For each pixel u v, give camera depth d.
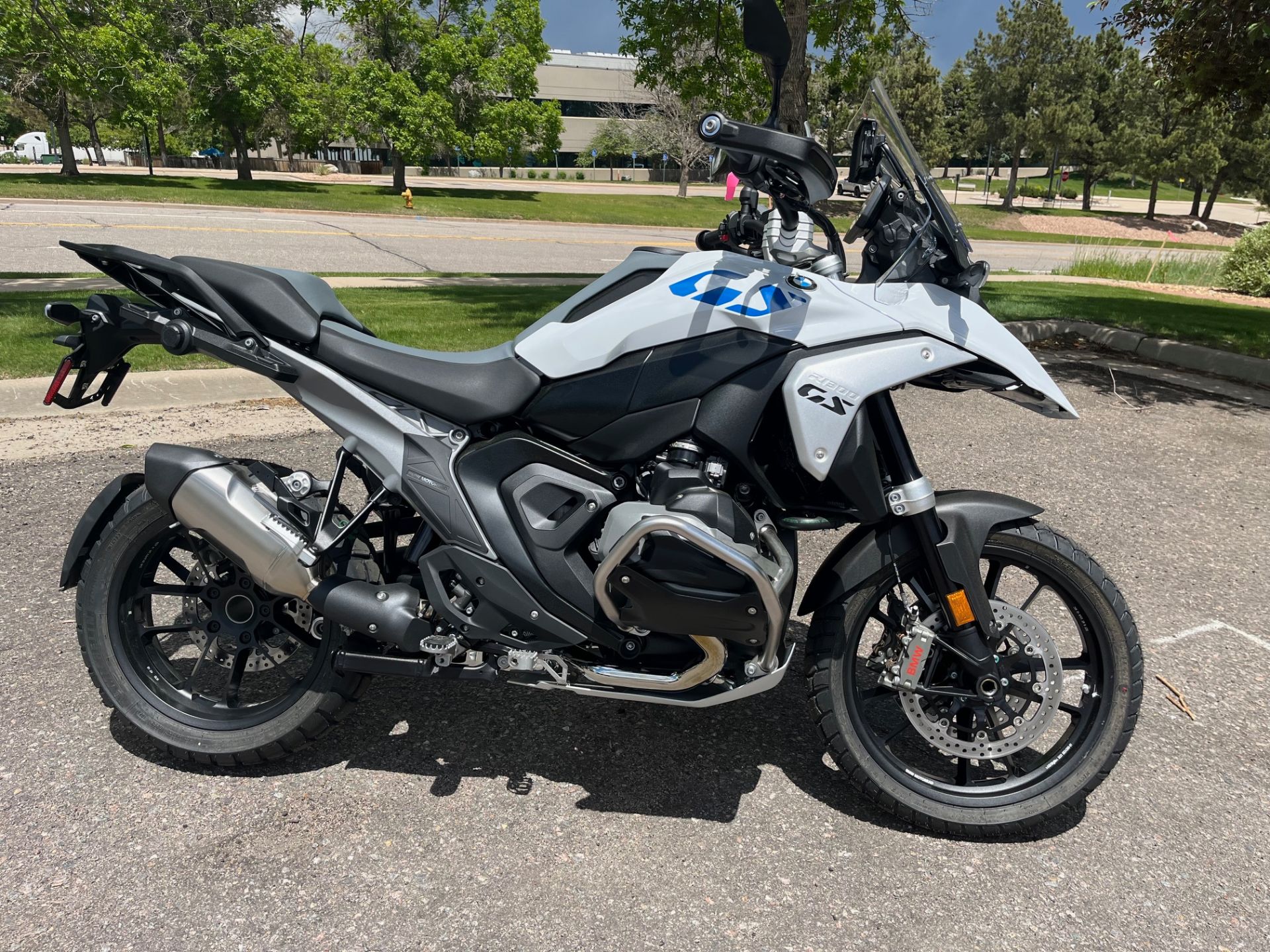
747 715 3.14
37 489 4.50
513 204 37.59
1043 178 96.62
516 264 17.23
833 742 2.58
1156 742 3.10
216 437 5.33
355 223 25.80
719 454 2.44
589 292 2.50
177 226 21.11
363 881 2.29
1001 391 2.54
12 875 2.25
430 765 2.78
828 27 16.25
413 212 31.70
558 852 2.43
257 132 52.22
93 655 2.65
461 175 70.12
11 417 5.47
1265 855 2.56
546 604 2.46
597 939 2.15
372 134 39.75
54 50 24.95
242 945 2.08
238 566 2.58
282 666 3.25
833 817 2.64
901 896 2.34
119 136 77.75
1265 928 2.28
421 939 2.12
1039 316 10.91
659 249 2.49
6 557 3.87
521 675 2.54
